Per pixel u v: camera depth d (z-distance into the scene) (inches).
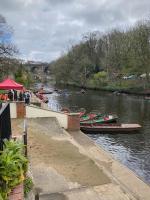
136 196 440.8
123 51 3341.5
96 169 490.9
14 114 839.7
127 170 546.9
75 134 850.8
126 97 2549.2
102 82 3540.8
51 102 2217.0
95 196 389.4
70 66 4175.7
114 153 869.8
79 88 3816.4
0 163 210.1
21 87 1089.4
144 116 1555.1
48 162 514.9
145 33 2810.0
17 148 232.7
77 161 530.9
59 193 392.8
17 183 213.5
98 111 1740.9
